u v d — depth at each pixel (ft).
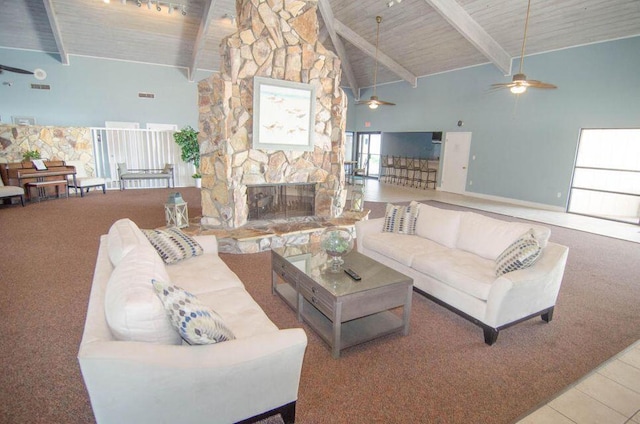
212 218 15.74
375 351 8.23
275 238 14.78
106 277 6.33
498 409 6.52
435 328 9.32
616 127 22.29
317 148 16.81
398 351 8.26
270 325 6.41
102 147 31.81
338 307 7.59
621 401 6.79
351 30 30.78
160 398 4.66
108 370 4.32
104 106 32.63
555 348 8.51
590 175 25.02
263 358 5.18
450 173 33.94
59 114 31.17
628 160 24.41
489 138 30.01
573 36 22.75
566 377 7.47
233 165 14.80
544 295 9.19
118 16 26.48
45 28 27.17
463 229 11.33
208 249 10.01
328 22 28.76
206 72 36.09
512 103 27.94
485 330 8.61
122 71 32.78
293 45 15.34
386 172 42.93
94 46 29.99
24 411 6.10
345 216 17.78
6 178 23.39
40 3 24.56
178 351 4.73
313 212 17.78
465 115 31.83
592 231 20.20
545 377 7.45
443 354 8.18
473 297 8.91
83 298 10.25
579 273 13.57
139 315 4.60
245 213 15.89
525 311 8.89
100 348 4.35
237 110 14.57
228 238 14.20
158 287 4.91
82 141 28.99
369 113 43.86
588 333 9.21
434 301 10.09
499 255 9.74
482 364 7.84
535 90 26.27
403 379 7.27
